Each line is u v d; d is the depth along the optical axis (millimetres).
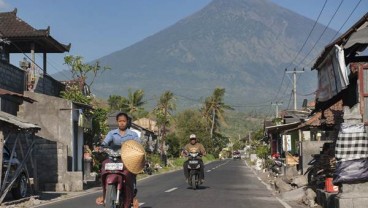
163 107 72875
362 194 10445
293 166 25578
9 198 15453
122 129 9109
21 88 22828
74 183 19453
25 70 23734
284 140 39781
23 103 22172
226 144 129125
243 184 22344
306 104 48219
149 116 79062
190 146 18938
